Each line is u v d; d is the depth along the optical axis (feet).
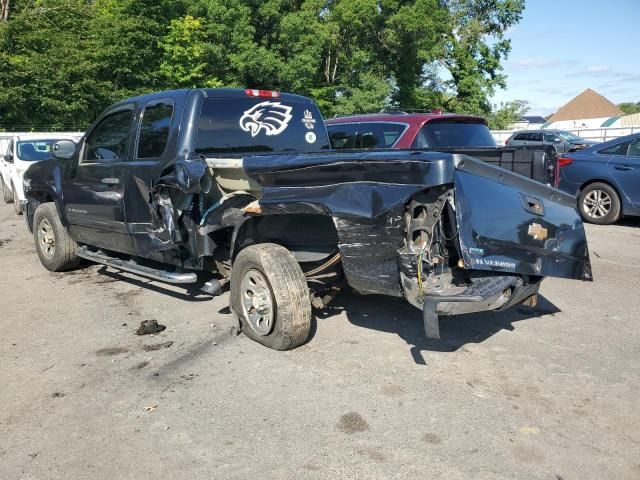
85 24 102.42
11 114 91.86
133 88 98.73
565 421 11.68
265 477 9.97
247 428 11.55
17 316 18.76
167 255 18.12
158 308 19.31
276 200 14.16
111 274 24.03
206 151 17.80
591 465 10.20
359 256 12.98
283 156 14.38
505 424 11.57
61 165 22.99
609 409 12.15
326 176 13.39
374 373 13.94
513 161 17.19
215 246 16.71
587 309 18.83
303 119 20.75
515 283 13.92
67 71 94.17
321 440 11.08
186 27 97.30
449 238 12.73
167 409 12.38
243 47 102.22
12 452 10.84
